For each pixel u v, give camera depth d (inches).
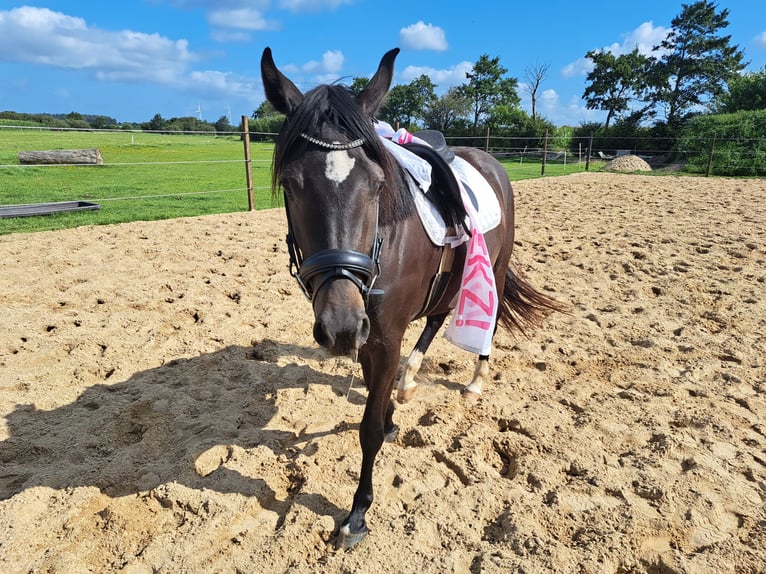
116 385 135.7
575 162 1138.0
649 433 116.3
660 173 818.8
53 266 223.5
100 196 443.8
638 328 175.5
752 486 99.0
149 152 1034.7
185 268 227.5
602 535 85.9
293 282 216.2
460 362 154.0
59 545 85.0
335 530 89.0
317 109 73.9
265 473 103.0
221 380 138.9
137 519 90.3
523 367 152.1
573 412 127.8
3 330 161.8
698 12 1609.3
